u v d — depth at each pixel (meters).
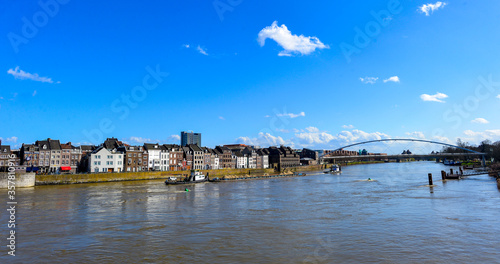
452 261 26.12
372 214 45.66
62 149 126.25
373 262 26.03
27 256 28.48
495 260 26.23
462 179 105.06
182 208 53.50
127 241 32.75
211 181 121.62
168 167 150.50
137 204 58.34
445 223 39.03
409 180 110.69
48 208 53.72
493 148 199.88
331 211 48.94
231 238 33.59
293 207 53.69
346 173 177.88
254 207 54.25
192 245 31.19
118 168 131.38
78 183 106.00
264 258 27.30
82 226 39.75
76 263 26.67
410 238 32.66
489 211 46.38
